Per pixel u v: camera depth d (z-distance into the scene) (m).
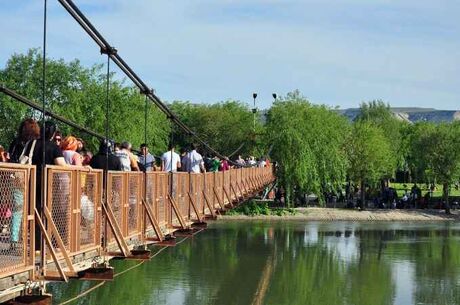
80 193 9.98
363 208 72.62
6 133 47.28
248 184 36.19
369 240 53.19
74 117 49.41
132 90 54.62
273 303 31.64
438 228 62.47
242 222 62.62
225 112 85.50
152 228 14.62
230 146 80.56
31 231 8.30
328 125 69.62
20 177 8.00
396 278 38.06
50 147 9.26
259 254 44.94
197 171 20.28
